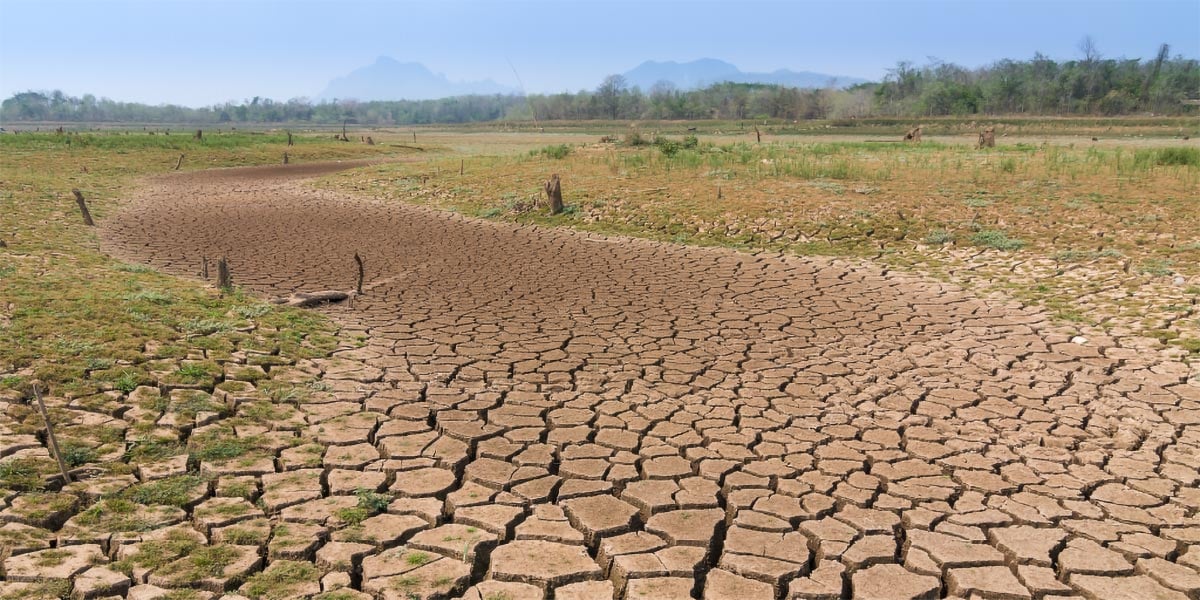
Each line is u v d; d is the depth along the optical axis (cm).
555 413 687
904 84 12269
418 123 19400
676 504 527
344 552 459
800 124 9325
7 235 1509
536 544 476
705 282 1250
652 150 3173
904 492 548
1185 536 493
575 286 1220
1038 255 1361
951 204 1741
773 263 1401
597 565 454
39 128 14050
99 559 439
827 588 437
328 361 811
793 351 880
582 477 565
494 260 1443
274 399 692
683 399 727
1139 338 911
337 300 1105
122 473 536
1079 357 851
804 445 625
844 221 1650
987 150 3136
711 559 474
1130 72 10394
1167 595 433
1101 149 3145
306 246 1593
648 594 429
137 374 701
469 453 606
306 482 543
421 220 1984
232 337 850
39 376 671
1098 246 1389
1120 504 533
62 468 513
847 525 504
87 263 1266
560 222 1869
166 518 486
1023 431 655
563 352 869
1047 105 9938
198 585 421
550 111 13725
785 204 1805
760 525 501
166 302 965
